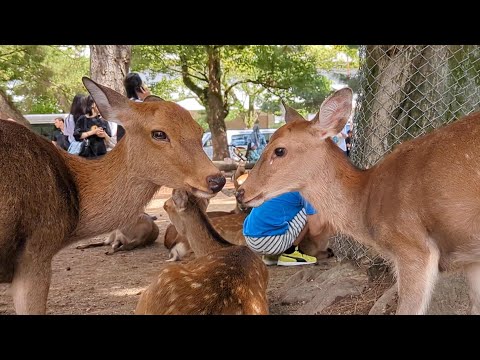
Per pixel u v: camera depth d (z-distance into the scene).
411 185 0.94
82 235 1.01
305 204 1.46
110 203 1.01
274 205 1.43
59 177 0.94
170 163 0.98
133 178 1.01
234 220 1.69
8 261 0.87
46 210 0.89
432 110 1.21
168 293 0.81
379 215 0.97
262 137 5.73
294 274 1.38
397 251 0.95
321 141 1.04
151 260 1.82
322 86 6.59
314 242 1.59
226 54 6.16
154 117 0.98
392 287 1.09
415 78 1.22
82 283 1.51
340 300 1.15
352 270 1.27
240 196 1.07
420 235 0.93
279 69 6.21
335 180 1.05
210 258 0.93
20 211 0.86
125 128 0.99
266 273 0.98
